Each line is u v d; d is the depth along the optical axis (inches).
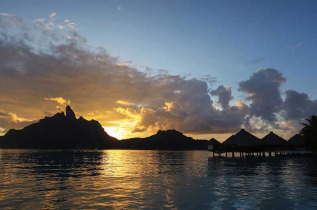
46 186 679.1
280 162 1515.7
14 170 1164.5
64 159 2345.0
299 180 757.9
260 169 1094.4
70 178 853.8
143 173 1004.6
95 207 449.7
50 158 2551.7
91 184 711.7
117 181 772.0
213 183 711.7
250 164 1379.2
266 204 466.0
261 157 2052.2
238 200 498.6
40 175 949.8
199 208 442.3
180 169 1168.2
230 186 658.2
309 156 2095.2
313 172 968.3
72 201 494.9
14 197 533.6
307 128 2020.2
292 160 1691.7
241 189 613.9
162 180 785.6
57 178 855.7
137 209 435.5
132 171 1096.8
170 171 1078.4
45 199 513.7
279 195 540.7
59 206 456.8
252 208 440.8
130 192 585.0
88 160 2165.4
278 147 2015.3
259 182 722.8
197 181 754.2
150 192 583.5
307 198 511.5
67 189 629.3
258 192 575.2
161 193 570.9
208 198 516.7
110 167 1343.5
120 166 1419.8
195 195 546.6
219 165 1339.8
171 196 538.0
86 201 494.9
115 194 562.3
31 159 2327.8
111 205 463.2
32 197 533.0
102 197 531.2
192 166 1336.1
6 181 783.1
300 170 1044.5
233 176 861.8
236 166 1259.8
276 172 972.6
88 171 1111.0
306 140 1993.1
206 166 1299.2
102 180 796.6
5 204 471.8
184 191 593.6
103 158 2610.7
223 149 2103.8
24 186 680.4
